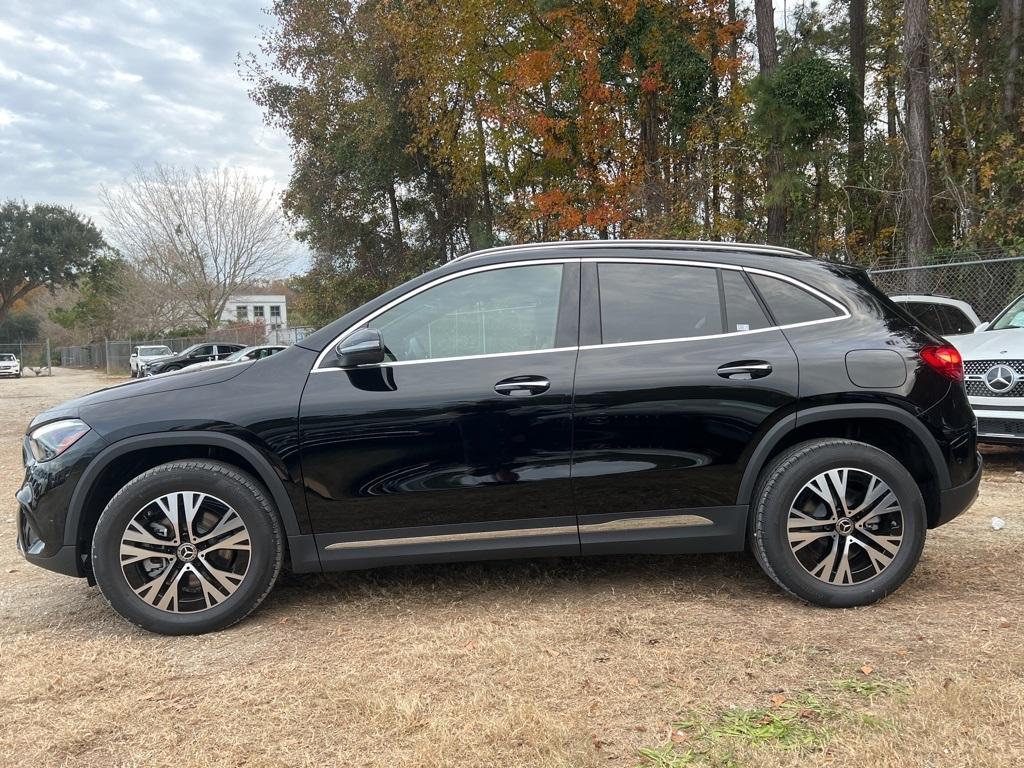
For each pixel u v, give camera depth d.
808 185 18.00
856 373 3.56
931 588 3.80
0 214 62.78
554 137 20.88
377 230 27.05
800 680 2.87
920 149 15.26
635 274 3.77
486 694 2.84
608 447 3.56
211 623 3.52
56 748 2.58
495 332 3.69
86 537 3.64
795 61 17.45
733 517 3.62
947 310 8.47
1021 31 18.59
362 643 3.37
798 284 3.75
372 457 3.54
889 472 3.53
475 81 22.34
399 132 24.47
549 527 3.61
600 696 2.81
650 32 18.75
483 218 25.25
